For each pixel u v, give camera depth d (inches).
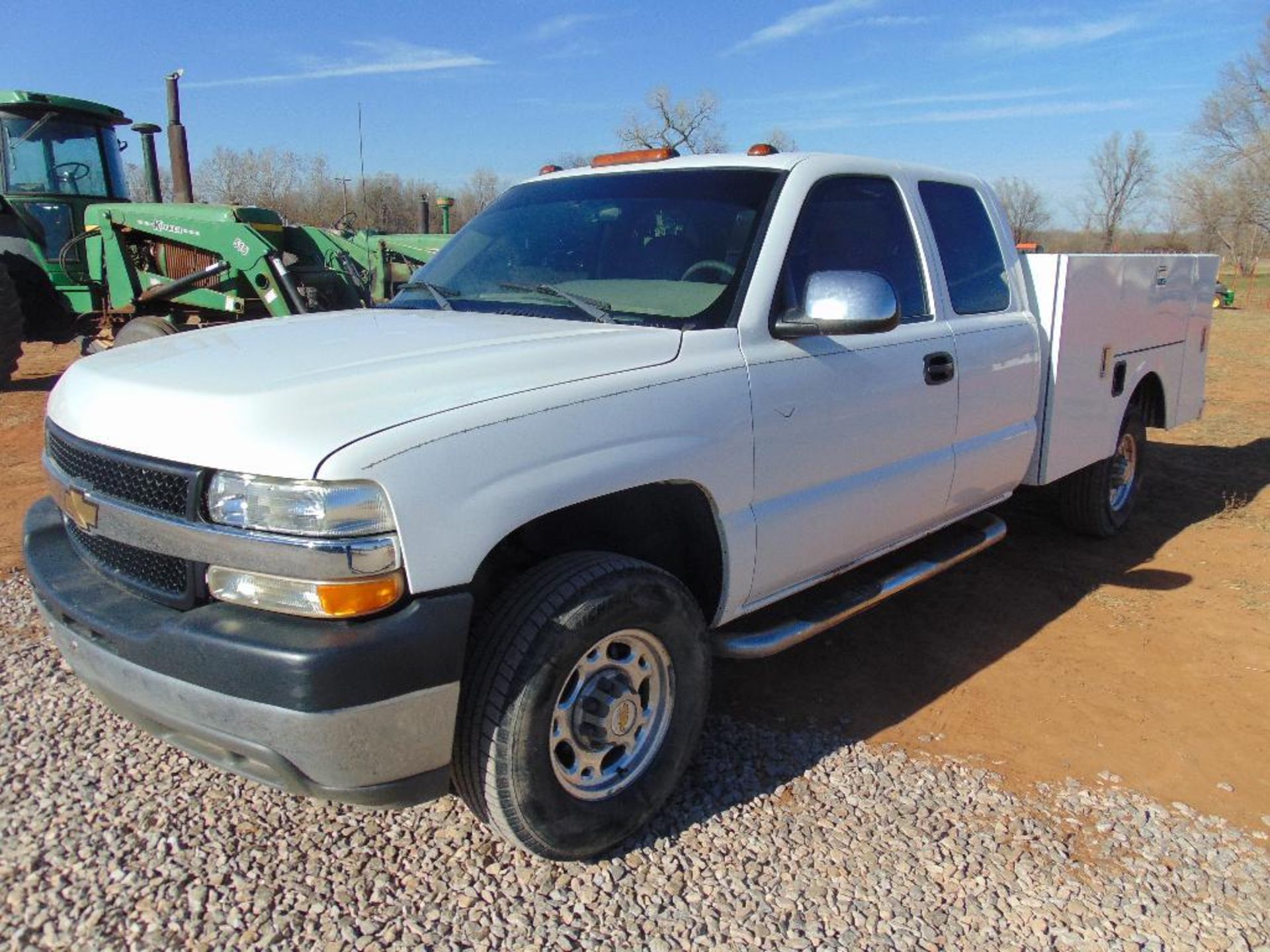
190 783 127.7
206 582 97.0
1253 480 313.9
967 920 108.4
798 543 138.9
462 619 97.1
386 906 107.0
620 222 150.3
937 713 156.5
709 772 135.9
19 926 101.6
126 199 477.4
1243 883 116.6
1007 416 181.8
